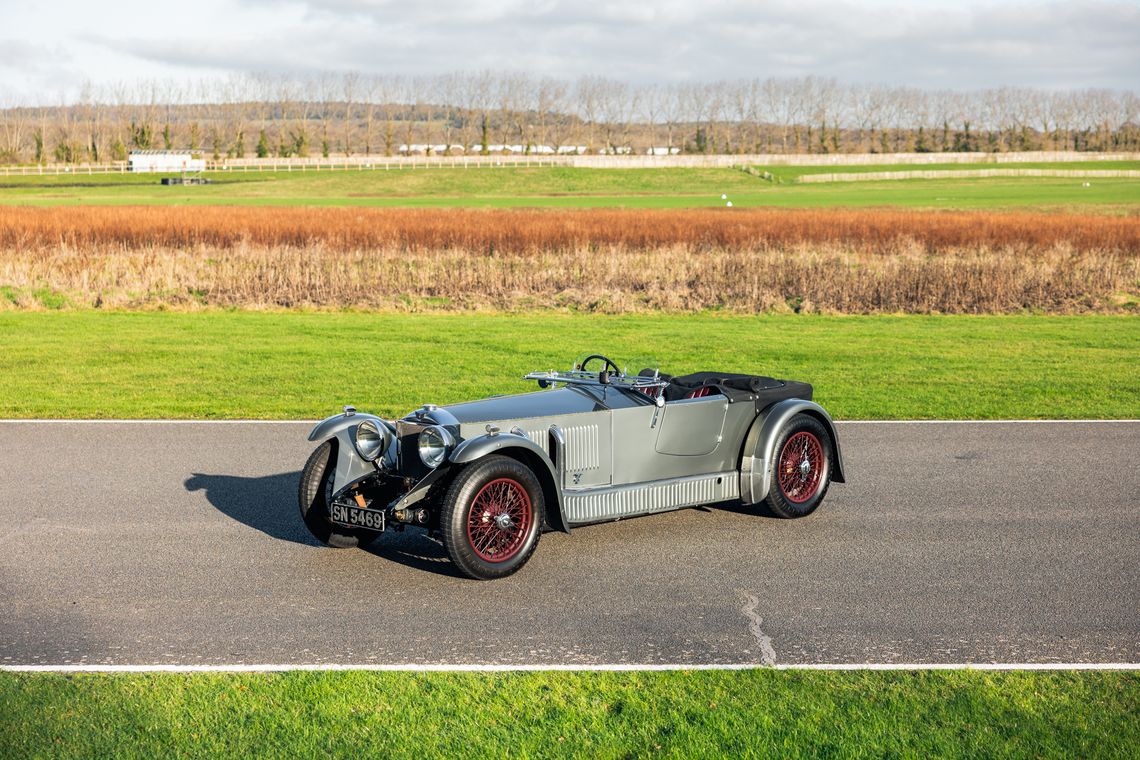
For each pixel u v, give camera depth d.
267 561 6.93
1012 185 112.94
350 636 5.59
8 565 6.76
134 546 7.22
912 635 5.63
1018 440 10.93
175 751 4.27
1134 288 25.62
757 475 7.87
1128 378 14.94
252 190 105.00
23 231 37.56
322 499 7.17
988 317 22.44
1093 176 131.00
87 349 17.25
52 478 9.15
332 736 4.40
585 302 24.14
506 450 6.74
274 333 19.33
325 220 44.66
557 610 6.02
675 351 17.42
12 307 22.77
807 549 7.25
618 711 4.65
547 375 7.97
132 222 42.16
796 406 8.02
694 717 4.59
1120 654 5.38
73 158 167.50
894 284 24.22
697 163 140.62
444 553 7.17
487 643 5.49
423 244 33.44
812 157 152.12
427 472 6.92
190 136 197.00
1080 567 6.83
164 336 18.83
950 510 8.26
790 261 27.58
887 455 10.21
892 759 4.24
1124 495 8.71
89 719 4.54
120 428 11.37
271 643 5.47
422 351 17.20
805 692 4.87
